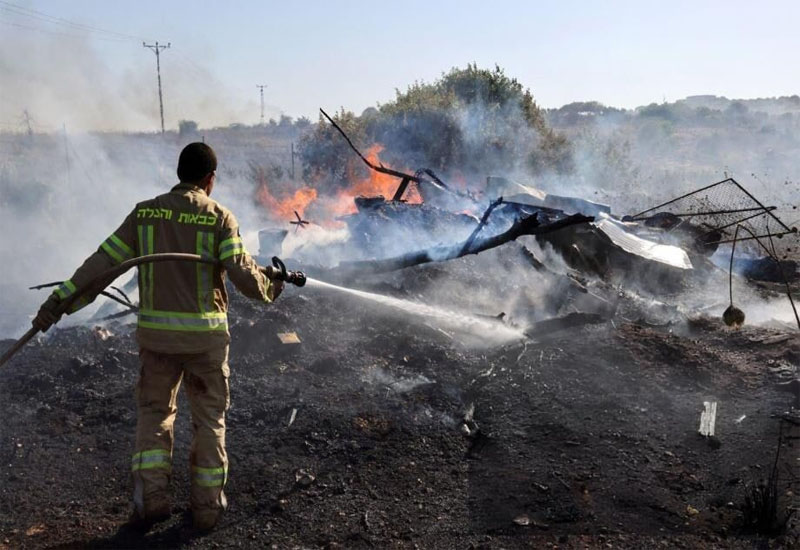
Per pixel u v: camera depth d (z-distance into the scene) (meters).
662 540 3.34
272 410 4.66
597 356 5.68
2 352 5.82
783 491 3.77
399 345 5.86
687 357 5.70
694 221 11.59
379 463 4.08
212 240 3.42
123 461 4.07
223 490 3.72
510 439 4.39
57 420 4.54
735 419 4.66
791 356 5.83
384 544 3.32
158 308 3.37
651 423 4.60
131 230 3.44
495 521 3.52
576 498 3.72
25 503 3.63
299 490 3.79
